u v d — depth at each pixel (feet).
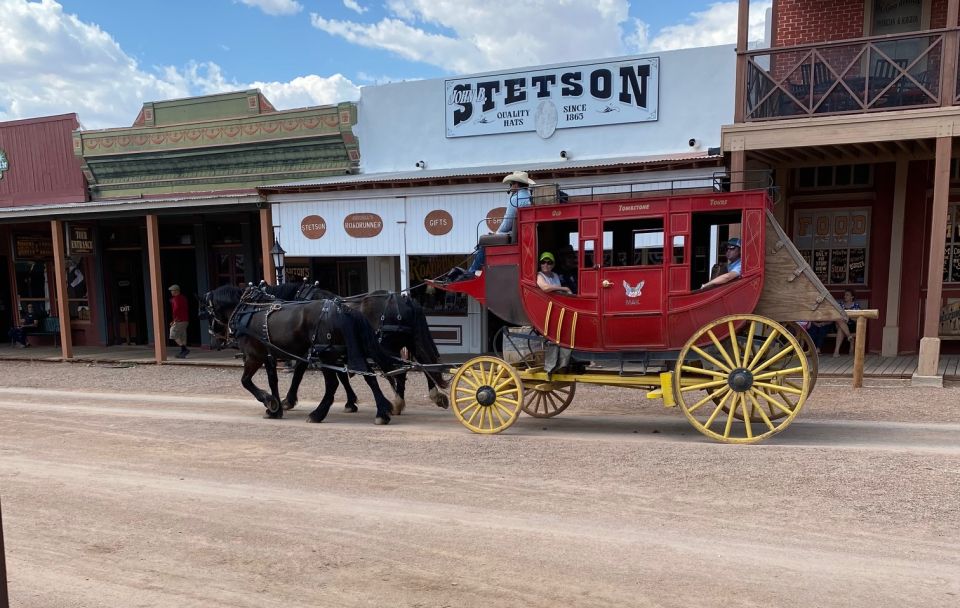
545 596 11.96
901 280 40.93
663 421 27.20
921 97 34.32
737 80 34.12
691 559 13.28
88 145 55.98
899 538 13.92
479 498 17.40
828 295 21.61
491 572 13.01
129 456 22.90
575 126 42.91
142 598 12.39
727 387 22.17
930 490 16.58
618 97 41.73
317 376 43.42
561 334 23.95
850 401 28.73
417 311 28.71
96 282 61.82
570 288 26.50
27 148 58.65
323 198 43.68
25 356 56.18
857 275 42.22
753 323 21.75
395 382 29.84
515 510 16.40
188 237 58.80
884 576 12.29
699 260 27.07
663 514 15.75
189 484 19.39
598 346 23.61
